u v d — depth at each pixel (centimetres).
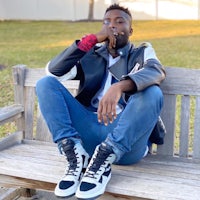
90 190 217
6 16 1934
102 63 254
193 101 493
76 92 290
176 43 1048
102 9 1781
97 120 248
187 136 264
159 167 250
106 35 243
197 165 256
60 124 235
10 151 278
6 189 315
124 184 225
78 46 241
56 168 247
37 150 280
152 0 1723
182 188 220
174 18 1712
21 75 303
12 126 452
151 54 245
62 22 1720
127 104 232
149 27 1445
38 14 1878
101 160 225
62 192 221
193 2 1672
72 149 231
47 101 237
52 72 249
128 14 251
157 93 227
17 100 306
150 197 215
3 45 1098
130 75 227
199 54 880
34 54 930
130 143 229
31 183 245
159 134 254
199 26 1427
